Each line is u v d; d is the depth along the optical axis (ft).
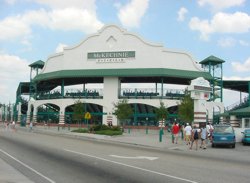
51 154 67.97
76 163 55.06
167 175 43.57
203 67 238.68
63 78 239.50
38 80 257.14
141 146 97.96
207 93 122.21
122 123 217.97
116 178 41.65
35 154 67.72
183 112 160.76
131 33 227.20
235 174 45.32
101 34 232.12
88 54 233.14
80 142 104.37
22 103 291.38
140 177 42.22
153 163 55.67
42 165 52.75
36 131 180.45
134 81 248.32
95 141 112.68
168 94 219.82
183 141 113.29
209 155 73.26
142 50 224.33
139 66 223.71
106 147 87.71
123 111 198.80
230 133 95.14
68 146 87.45
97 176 43.11
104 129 162.40
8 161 57.00
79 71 232.12
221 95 227.81
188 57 225.56
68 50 238.27
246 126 123.03
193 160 61.31
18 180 39.06
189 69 224.74
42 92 264.72
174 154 73.05
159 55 221.46
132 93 224.33
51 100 242.58
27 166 51.57
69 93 237.25
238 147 96.89
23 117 262.47
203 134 92.27
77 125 228.02
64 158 61.67
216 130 96.63
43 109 260.01
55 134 152.25
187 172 46.21
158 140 117.50
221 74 231.09
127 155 68.13
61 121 232.94
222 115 160.66
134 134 160.76
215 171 47.60
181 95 219.41
